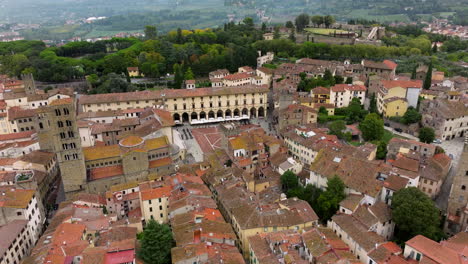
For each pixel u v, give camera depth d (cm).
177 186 13300
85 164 14888
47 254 9738
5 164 15200
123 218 13188
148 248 10238
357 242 10381
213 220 11506
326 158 14300
